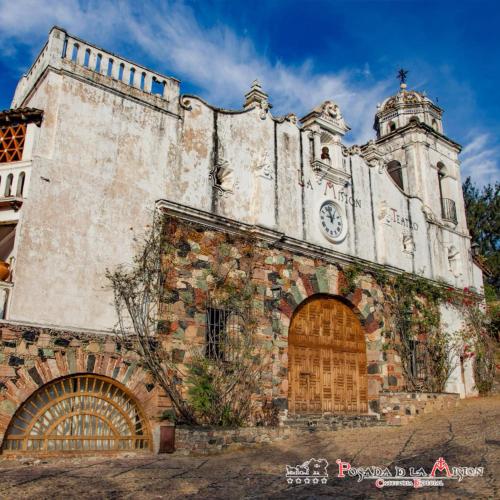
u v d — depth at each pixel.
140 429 13.59
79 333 13.02
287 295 17.72
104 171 14.67
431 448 11.60
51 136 13.99
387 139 27.50
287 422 16.12
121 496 8.66
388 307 21.08
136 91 15.99
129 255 14.55
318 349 18.77
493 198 38.62
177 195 16.02
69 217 13.76
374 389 19.59
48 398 12.48
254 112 18.86
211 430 13.23
